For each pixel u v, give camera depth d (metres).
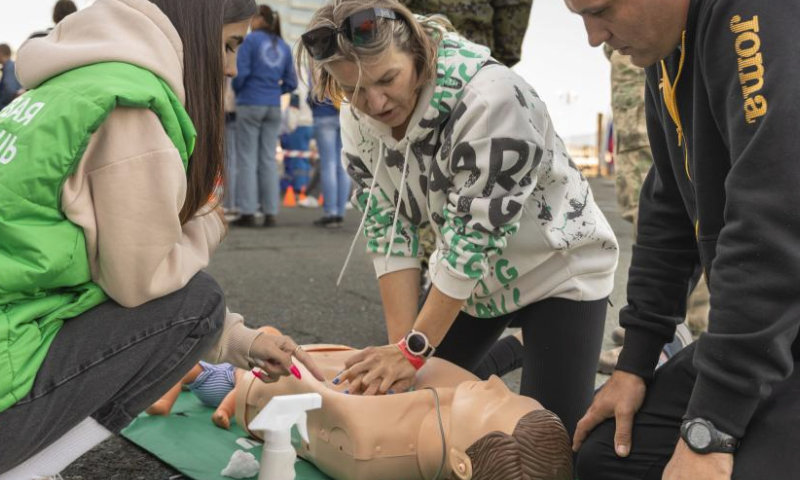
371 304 4.10
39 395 1.47
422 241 3.37
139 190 1.45
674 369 1.76
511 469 1.63
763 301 1.36
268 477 1.52
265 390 2.07
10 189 1.38
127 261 1.47
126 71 1.46
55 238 1.42
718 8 1.43
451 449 1.75
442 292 1.88
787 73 1.34
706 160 1.57
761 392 1.41
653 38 1.53
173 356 1.59
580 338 2.07
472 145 1.79
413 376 1.94
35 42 1.52
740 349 1.38
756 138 1.36
